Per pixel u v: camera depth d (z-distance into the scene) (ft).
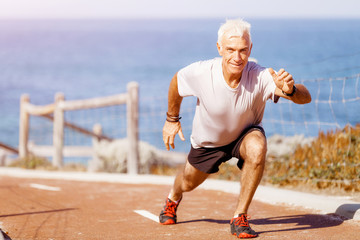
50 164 44.86
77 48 625.00
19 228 17.90
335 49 415.23
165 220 17.99
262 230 16.74
